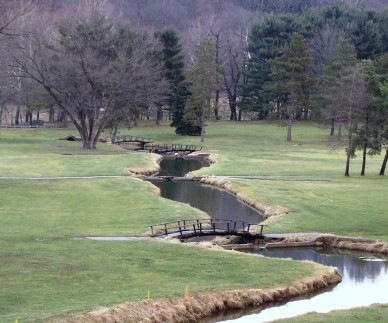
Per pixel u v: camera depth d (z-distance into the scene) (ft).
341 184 253.03
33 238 154.10
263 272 129.39
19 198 216.13
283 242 165.58
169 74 488.44
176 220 186.91
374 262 150.71
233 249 161.58
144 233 167.73
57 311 97.60
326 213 199.11
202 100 429.38
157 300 107.14
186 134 460.96
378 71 324.80
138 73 375.45
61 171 282.97
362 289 127.13
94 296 106.52
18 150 351.25
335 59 418.31
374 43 508.53
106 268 125.80
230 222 192.44
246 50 570.05
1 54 390.42
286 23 531.50
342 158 343.87
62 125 501.97
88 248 143.54
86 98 362.94
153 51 434.30
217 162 327.67
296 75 424.05
